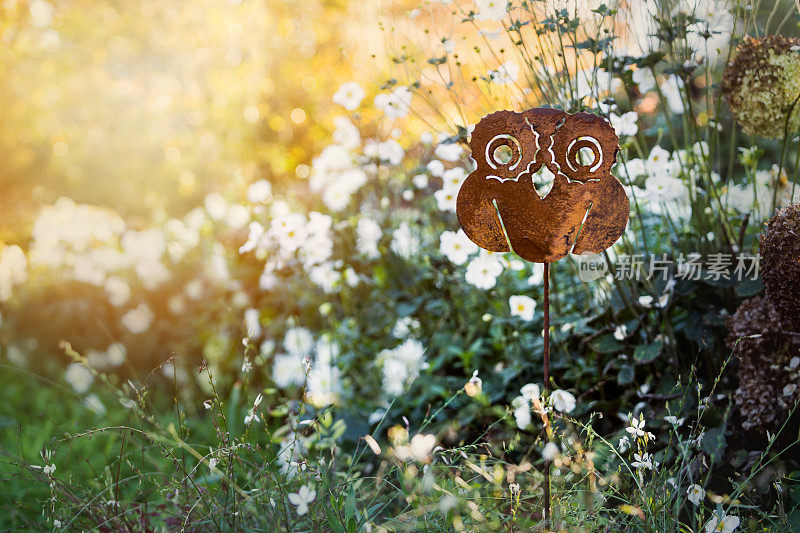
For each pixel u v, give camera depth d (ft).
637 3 7.14
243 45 14.69
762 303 6.73
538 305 8.00
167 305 9.93
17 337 10.21
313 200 9.22
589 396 7.55
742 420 6.79
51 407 8.86
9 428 8.46
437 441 7.37
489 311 8.23
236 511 6.52
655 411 7.09
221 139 14.16
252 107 14.40
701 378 7.20
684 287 7.14
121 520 6.47
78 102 15.03
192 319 9.48
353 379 8.43
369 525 6.27
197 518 6.49
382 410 7.85
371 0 11.82
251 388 8.80
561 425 7.22
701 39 7.13
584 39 7.39
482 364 8.04
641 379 7.48
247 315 8.79
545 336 6.35
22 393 9.23
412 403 7.82
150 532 6.43
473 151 6.29
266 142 14.34
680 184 7.18
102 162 14.70
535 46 7.37
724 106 7.93
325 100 14.10
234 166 13.71
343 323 8.51
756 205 7.20
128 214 14.17
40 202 14.30
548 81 7.26
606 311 7.42
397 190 9.05
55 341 10.08
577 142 6.16
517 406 7.22
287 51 14.66
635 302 7.38
